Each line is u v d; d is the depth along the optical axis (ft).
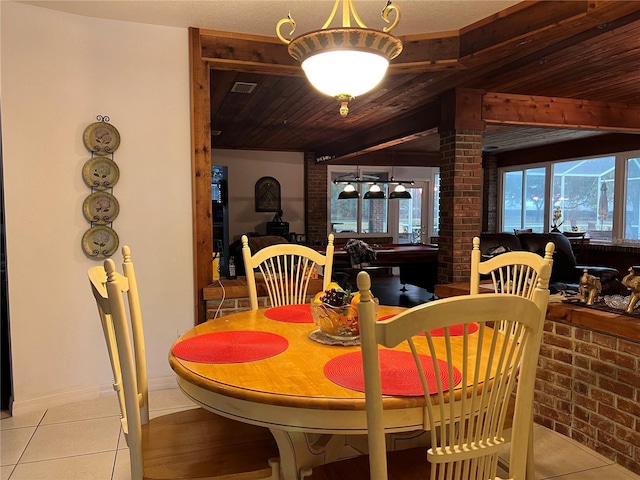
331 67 5.82
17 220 9.07
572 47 10.89
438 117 15.81
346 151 24.68
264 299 10.63
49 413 9.23
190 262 10.64
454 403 3.80
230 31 10.41
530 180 29.01
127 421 4.60
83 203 9.70
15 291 9.11
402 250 20.63
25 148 9.07
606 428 7.57
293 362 4.95
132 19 9.76
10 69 8.83
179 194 10.48
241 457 4.98
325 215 29.53
